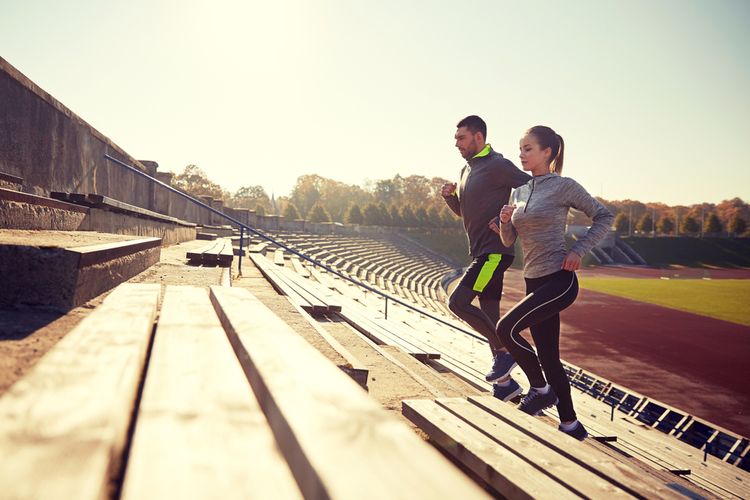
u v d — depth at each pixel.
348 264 37.84
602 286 60.72
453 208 4.77
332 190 133.75
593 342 29.31
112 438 0.68
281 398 0.85
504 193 4.09
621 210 161.25
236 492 0.61
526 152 3.48
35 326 1.98
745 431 16.25
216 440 0.79
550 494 1.50
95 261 2.74
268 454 0.75
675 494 1.50
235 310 2.01
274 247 27.89
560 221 3.34
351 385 0.96
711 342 29.42
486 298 4.21
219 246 11.35
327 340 3.68
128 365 1.12
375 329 7.68
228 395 1.01
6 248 2.29
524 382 8.57
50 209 5.06
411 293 41.09
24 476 0.55
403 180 135.25
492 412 2.41
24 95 6.36
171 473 0.65
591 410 10.22
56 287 2.34
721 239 125.50
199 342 1.52
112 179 10.49
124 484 0.62
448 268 77.56
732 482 7.56
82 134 8.45
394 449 0.65
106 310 1.97
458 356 7.39
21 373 1.35
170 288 3.09
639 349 27.53
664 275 83.62
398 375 4.36
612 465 1.74
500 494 1.77
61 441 0.67
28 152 6.53
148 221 10.81
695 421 12.60
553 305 3.28
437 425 2.24
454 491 0.54
